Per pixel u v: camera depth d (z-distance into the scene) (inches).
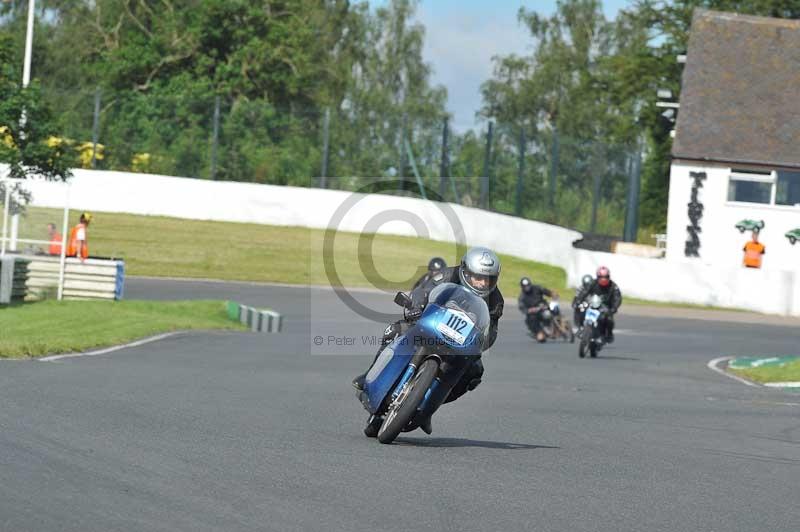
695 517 1048.8
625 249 6688.0
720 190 6446.9
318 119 7401.6
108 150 7332.7
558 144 7234.3
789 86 6796.3
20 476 1043.9
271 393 2014.0
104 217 6968.5
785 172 6422.2
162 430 1401.3
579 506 1063.6
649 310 5334.6
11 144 4439.0
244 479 1094.4
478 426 1734.7
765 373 2989.7
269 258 6368.1
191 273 5890.8
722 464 1406.3
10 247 4222.4
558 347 3929.6
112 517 916.6
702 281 5654.5
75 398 1680.6
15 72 4569.4
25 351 2426.2
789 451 1569.9
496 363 3120.1
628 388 2576.3
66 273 4062.5
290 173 7332.7
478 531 936.3
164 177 7199.8
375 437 1471.5
